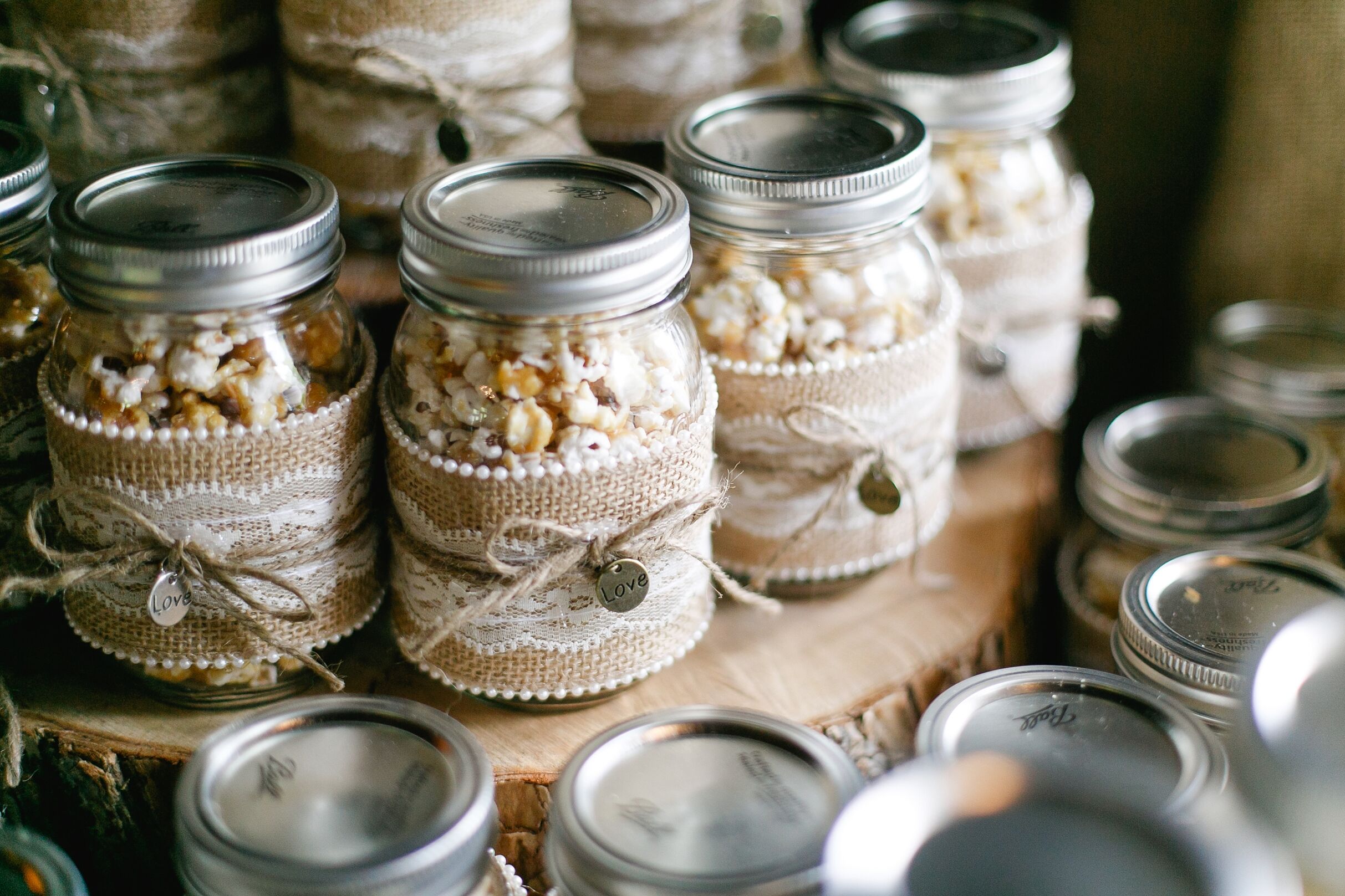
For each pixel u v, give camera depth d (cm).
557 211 78
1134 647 86
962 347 111
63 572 77
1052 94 112
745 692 92
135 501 77
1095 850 59
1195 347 133
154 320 73
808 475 90
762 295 87
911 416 91
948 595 104
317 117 97
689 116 95
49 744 86
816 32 147
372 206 100
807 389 87
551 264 70
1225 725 81
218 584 79
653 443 77
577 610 80
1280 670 68
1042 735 74
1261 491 106
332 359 81
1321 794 61
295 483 78
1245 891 57
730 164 86
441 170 89
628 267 72
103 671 93
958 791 62
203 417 75
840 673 94
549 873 69
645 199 80
